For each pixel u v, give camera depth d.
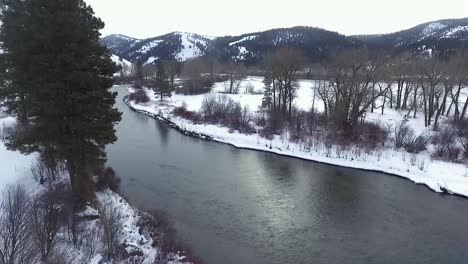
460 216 26.19
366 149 39.25
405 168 35.41
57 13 18.97
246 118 53.97
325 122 48.00
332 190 30.89
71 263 15.55
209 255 20.30
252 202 27.84
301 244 21.97
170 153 40.72
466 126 44.31
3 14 19.58
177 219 24.36
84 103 20.59
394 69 56.75
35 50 19.33
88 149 21.28
